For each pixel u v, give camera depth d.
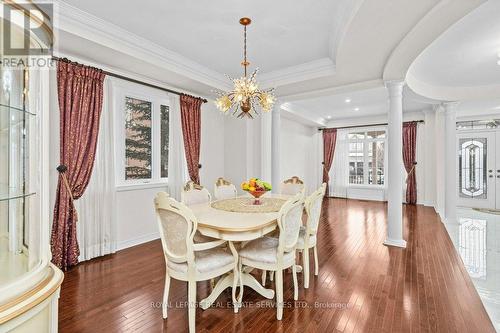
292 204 2.14
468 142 6.96
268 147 5.27
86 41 2.71
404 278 2.74
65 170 2.89
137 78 3.77
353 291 2.48
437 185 6.15
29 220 1.41
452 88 5.04
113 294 2.41
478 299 2.32
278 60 3.79
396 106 3.82
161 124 4.32
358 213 6.16
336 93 4.66
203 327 1.95
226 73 4.34
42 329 1.32
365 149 8.26
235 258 2.22
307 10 2.53
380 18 2.33
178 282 2.66
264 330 1.91
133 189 3.81
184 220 1.88
